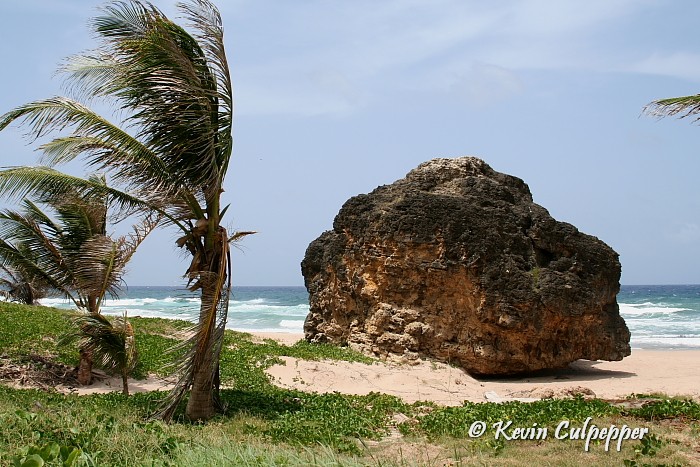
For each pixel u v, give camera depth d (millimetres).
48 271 18281
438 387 21453
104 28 13109
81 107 13258
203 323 14312
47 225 18062
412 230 24234
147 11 13102
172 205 14195
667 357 32031
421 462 10539
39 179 13398
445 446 12453
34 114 13156
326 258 28047
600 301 24047
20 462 7359
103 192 13898
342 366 23141
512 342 23250
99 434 9703
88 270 16578
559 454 11609
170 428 11938
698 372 25953
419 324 24297
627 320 62438
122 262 16656
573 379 24047
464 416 15047
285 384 20656
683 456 11336
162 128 13320
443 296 24141
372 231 25594
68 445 8734
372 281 25891
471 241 23469
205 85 13680
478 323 23375
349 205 27219
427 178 26531
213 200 14234
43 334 22906
